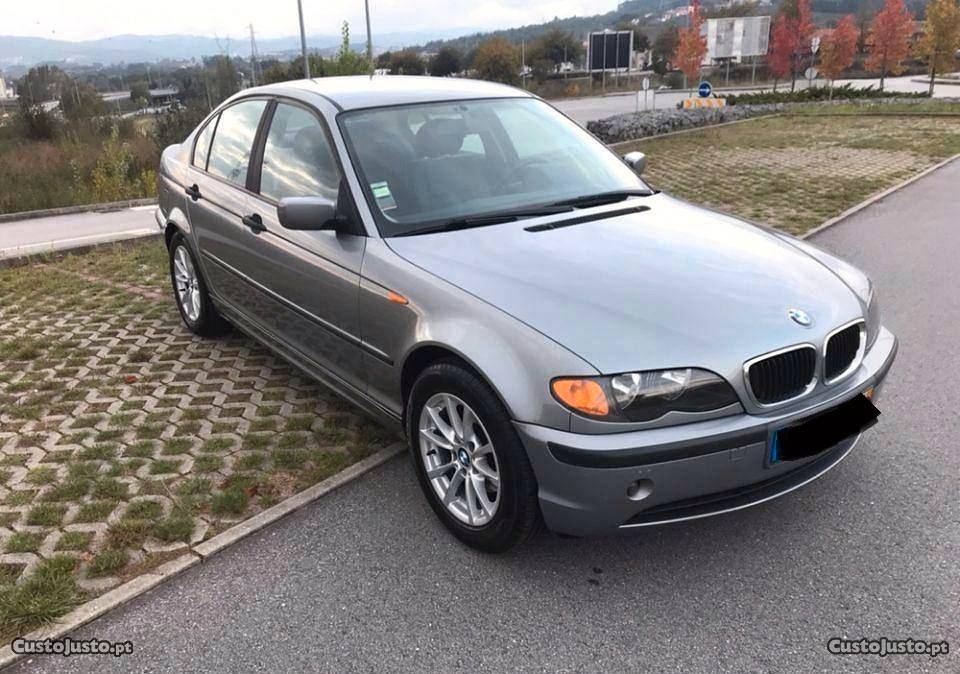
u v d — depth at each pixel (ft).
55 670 8.20
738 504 9.09
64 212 48.24
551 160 13.51
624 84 192.95
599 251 10.56
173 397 14.78
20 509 11.05
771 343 8.95
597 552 10.02
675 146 55.36
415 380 10.76
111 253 27.55
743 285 9.85
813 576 9.43
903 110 78.79
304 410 14.11
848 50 135.64
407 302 10.29
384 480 11.77
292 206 10.99
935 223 28.27
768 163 44.75
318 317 12.36
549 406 8.55
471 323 9.39
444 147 12.72
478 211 11.84
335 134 12.30
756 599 9.07
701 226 11.91
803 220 28.91
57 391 15.12
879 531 10.25
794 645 8.34
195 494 11.30
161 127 79.77
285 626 8.79
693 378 8.53
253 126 14.82
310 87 13.98
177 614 9.00
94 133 94.89
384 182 11.82
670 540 10.23
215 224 15.34
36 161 70.69
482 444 9.62
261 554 10.07
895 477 11.50
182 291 18.33
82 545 10.14
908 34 129.39
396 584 9.47
